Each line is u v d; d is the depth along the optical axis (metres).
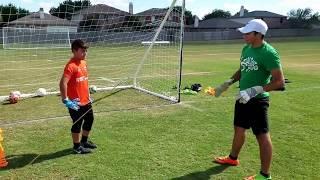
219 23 75.69
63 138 6.68
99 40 19.23
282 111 8.74
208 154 5.95
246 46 5.04
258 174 4.98
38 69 17.52
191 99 9.98
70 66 5.65
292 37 60.19
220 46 38.62
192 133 7.02
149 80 13.31
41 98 10.12
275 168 5.43
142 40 16.55
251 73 4.84
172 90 11.38
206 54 27.78
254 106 4.86
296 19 80.31
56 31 19.89
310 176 5.17
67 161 5.63
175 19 10.65
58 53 24.02
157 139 6.66
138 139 6.65
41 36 22.23
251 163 5.61
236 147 5.40
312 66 18.61
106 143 6.43
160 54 18.70
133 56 20.58
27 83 13.23
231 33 56.56
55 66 18.75
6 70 17.16
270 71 4.70
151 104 9.38
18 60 21.48
